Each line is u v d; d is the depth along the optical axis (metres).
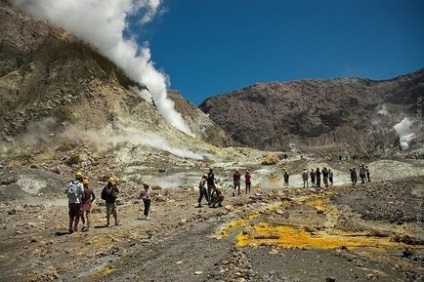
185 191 41.56
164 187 49.25
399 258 14.82
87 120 79.25
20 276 13.55
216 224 21.73
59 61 86.81
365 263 13.91
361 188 37.19
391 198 29.31
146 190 23.42
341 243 17.44
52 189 40.72
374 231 19.48
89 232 19.41
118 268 13.84
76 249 16.45
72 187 19.36
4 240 18.55
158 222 22.06
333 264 13.64
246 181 38.69
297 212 25.27
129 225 21.14
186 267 13.30
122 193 38.78
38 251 16.14
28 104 80.38
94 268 14.04
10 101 80.50
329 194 35.56
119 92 86.75
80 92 82.62
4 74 87.44
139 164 63.09
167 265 13.73
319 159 67.38
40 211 27.09
